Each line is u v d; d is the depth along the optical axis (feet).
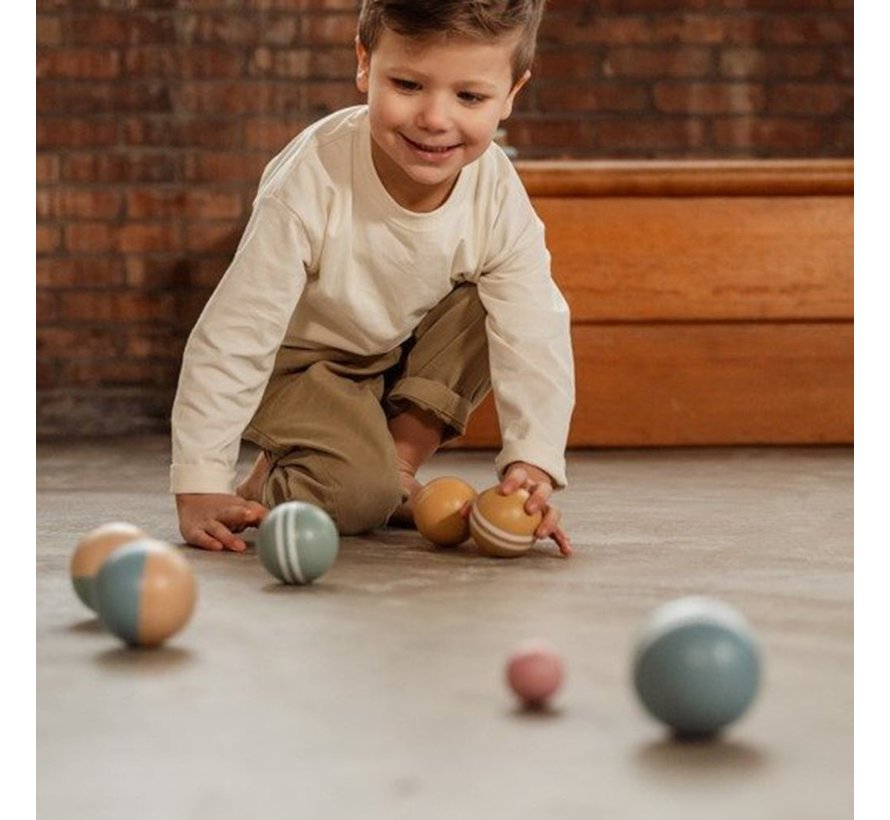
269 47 14.47
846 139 14.92
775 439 11.95
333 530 5.79
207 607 5.34
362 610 5.30
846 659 4.64
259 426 7.16
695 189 11.69
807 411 11.95
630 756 3.69
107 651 4.70
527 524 6.36
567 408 6.93
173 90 14.42
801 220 11.79
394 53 6.23
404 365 7.48
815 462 10.93
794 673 4.48
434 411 7.28
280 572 5.67
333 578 5.91
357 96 14.56
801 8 14.82
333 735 3.85
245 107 14.47
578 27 14.74
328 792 3.44
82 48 14.32
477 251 6.97
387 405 7.48
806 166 11.71
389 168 6.68
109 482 9.86
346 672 4.45
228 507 6.63
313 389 7.09
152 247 14.46
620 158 14.83
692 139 14.85
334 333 7.09
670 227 11.73
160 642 4.73
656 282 11.75
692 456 11.35
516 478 6.46
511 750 3.73
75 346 14.44
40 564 6.29
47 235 14.39
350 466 6.95
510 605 5.41
